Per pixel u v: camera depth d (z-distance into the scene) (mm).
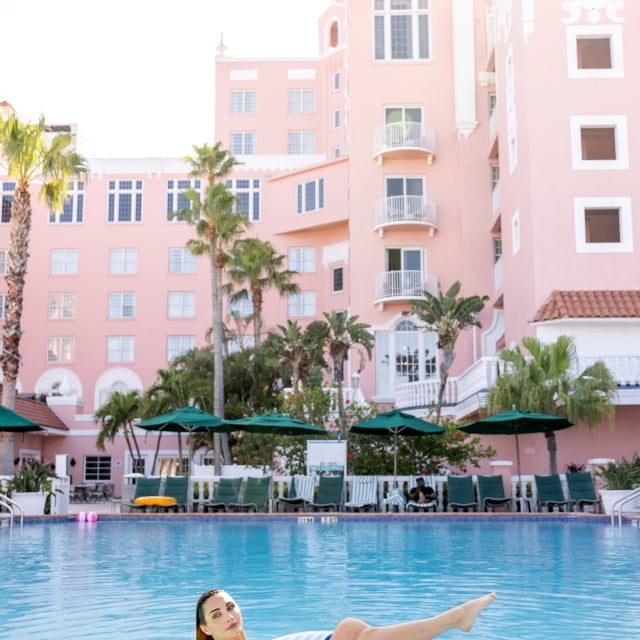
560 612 7754
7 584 9703
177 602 8398
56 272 49094
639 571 10594
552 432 21703
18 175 27844
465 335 35125
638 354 24000
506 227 30984
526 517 19719
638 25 27531
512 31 29688
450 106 37656
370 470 24312
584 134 28203
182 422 21891
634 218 26484
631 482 19938
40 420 39094
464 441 25438
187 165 49344
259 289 37781
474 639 6617
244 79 52906
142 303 48625
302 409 26328
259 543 14727
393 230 37094
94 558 12414
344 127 51062
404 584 9570
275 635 6797
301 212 45906
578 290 26047
